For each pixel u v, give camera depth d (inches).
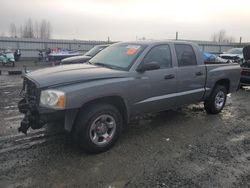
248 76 388.8
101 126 159.5
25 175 134.2
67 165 145.3
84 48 1512.1
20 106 166.6
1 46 1289.4
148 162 151.0
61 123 157.1
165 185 128.0
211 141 185.3
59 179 131.2
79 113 153.7
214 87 246.1
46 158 153.3
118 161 151.4
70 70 167.8
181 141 183.9
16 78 520.1
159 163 150.0
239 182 132.0
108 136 164.1
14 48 1315.2
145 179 132.9
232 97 351.3
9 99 304.8
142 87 177.9
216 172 141.4
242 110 276.8
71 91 143.6
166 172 140.2
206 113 258.1
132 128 208.7
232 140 188.4
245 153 166.6
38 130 197.8
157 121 228.1
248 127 218.8
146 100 183.0
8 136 186.1
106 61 193.2
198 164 150.0
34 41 1358.3
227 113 261.9
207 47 1612.9
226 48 1673.2
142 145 175.0
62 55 976.3
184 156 159.9
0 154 157.3
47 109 143.8
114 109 163.8
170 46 203.5
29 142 175.9
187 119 236.5
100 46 406.3
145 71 180.4
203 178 135.0
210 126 218.4
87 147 155.8
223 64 252.4
